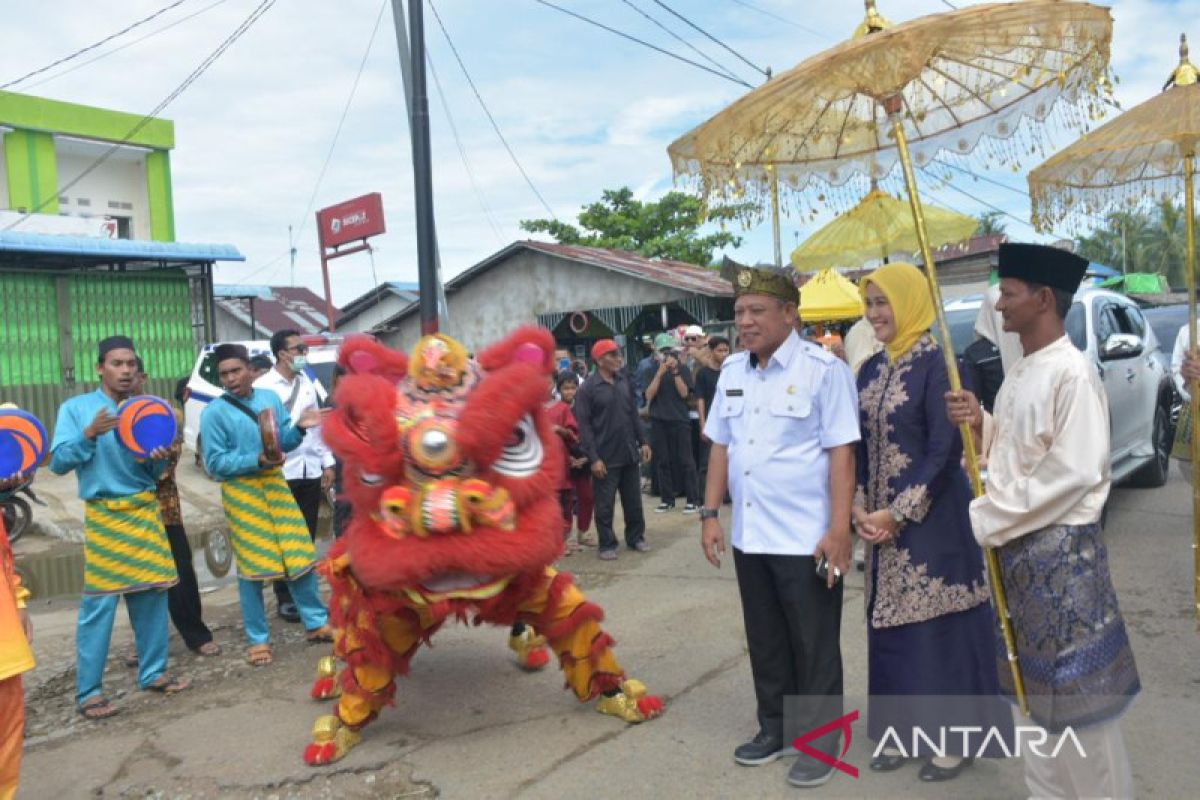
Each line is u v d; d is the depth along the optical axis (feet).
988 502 9.88
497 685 16.60
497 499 12.50
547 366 13.66
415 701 15.97
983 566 12.10
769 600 12.60
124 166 69.36
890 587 12.05
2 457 13.67
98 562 16.22
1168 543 23.26
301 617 20.06
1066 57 10.65
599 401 25.81
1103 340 25.20
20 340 49.01
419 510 12.21
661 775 12.66
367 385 12.80
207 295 56.08
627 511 26.73
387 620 13.89
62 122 64.39
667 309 66.13
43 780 13.75
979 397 21.11
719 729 14.05
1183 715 13.39
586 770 12.96
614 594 22.17
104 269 53.06
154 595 17.06
